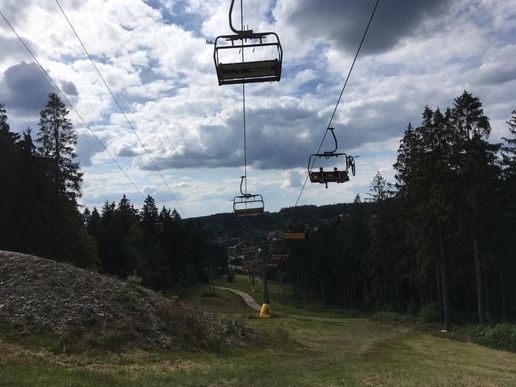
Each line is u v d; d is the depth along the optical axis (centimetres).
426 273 5872
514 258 5256
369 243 8712
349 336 4219
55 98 5966
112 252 8750
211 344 2442
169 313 2514
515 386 1825
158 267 10562
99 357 1861
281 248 11038
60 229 5834
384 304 8269
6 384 1238
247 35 1037
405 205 5784
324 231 10631
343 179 1966
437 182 4884
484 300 6169
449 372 2202
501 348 4088
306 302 11081
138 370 1708
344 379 1738
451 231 5244
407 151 5781
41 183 5728
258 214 3581
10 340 1825
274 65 1049
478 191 4672
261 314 5616
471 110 4728
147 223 11800
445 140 4919
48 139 5912
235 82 1065
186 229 14762
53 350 1816
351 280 10025
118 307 2336
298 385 1552
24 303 2089
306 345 3209
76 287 2328
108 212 10600
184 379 1580
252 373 1803
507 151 5056
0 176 5453
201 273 14862
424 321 6188
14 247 5484
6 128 5688
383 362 2539
